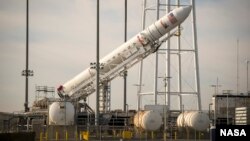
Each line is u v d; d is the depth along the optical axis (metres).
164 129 99.75
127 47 106.31
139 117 101.44
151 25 104.38
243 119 109.50
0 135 60.97
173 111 114.69
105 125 107.06
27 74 122.81
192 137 102.56
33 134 75.44
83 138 92.38
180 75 117.94
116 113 111.81
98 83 100.50
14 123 110.88
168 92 116.12
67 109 100.62
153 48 105.94
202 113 102.06
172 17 102.06
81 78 111.62
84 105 113.62
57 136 93.81
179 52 117.62
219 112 121.81
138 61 108.31
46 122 106.38
